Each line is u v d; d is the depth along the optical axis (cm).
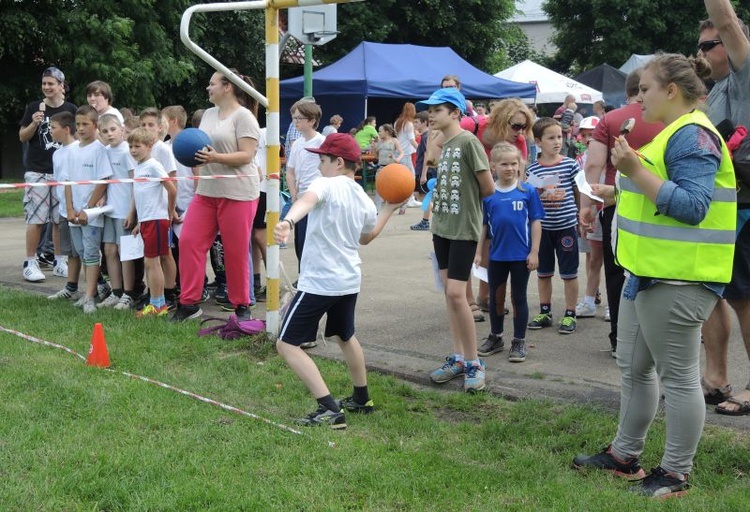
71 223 716
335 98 2214
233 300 670
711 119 448
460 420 466
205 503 345
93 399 464
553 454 411
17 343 586
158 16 2120
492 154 582
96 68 1922
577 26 3897
